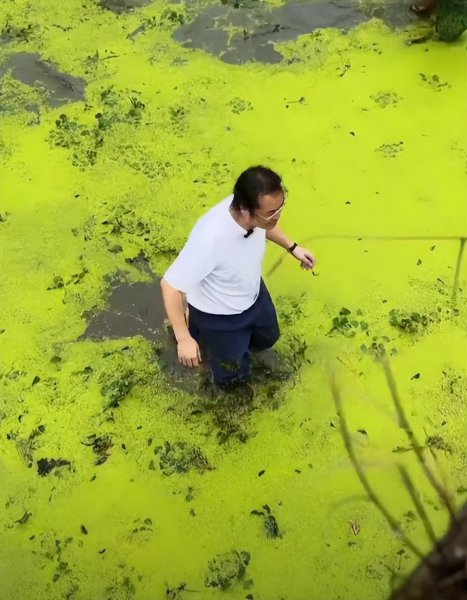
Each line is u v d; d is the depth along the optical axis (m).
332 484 3.07
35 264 3.89
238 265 2.67
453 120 4.56
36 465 3.16
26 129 4.63
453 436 3.20
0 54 5.18
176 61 5.07
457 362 3.45
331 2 5.48
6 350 3.54
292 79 4.90
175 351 3.52
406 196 4.14
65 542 2.94
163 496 3.05
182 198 4.19
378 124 4.56
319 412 3.29
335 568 2.84
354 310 3.65
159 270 3.86
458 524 2.36
